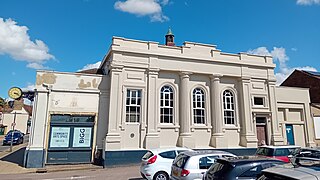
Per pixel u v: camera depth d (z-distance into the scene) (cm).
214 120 1712
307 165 368
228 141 1722
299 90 2072
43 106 1487
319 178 305
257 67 1912
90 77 1611
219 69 1797
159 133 1587
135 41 1644
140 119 1566
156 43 1684
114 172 1261
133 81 1597
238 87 1859
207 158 756
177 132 1630
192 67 1731
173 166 805
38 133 1445
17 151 2175
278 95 1984
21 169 1348
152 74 1634
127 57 1605
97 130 1555
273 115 1862
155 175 923
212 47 1827
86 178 1117
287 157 1023
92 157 1506
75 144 1500
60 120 1509
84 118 1554
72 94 1553
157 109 1611
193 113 1700
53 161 1446
